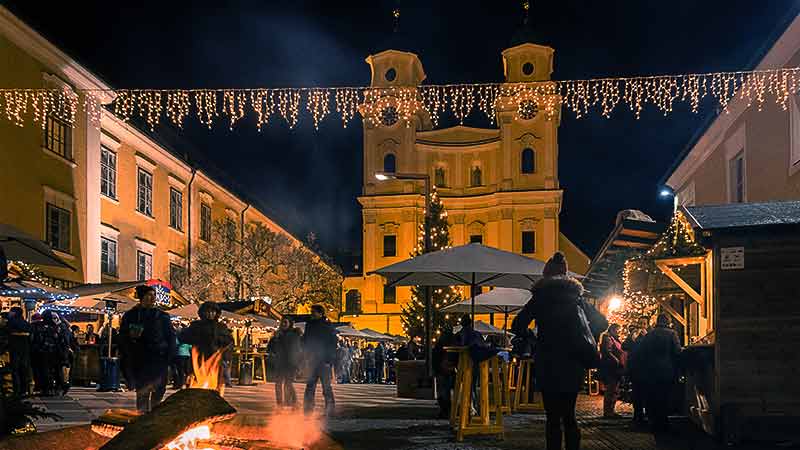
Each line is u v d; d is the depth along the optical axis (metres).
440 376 12.69
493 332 22.12
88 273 25.25
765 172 16.84
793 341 9.35
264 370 27.33
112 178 28.45
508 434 10.47
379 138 63.97
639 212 18.53
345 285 68.12
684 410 13.38
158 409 3.00
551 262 7.18
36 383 15.80
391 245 63.09
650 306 18.27
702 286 11.84
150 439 2.87
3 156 20.78
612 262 22.14
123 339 9.31
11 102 20.94
